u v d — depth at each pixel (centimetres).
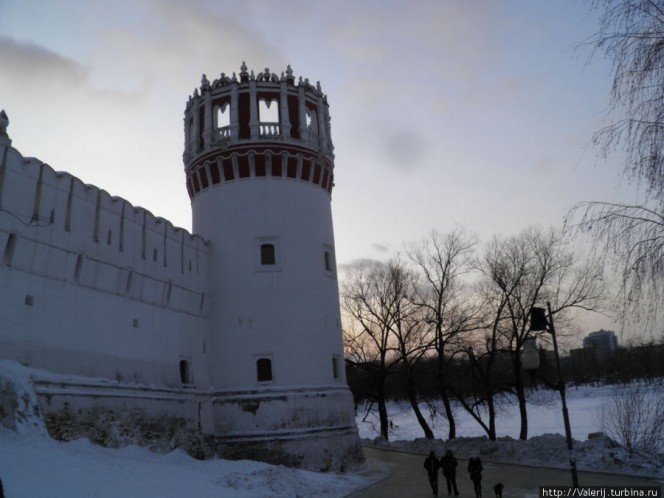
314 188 3431
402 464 3372
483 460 3294
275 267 3153
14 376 1827
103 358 2330
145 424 2412
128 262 2562
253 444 2844
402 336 5106
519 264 4166
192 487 1789
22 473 1403
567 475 2533
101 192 2464
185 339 2903
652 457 2658
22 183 2077
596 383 11406
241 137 3303
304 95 3484
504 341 4450
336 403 3086
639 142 1072
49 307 2112
